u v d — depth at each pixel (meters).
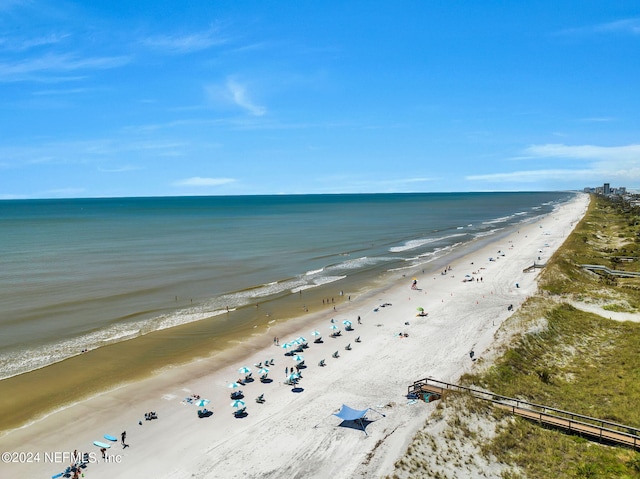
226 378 39.00
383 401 34.25
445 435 28.66
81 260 90.12
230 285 71.94
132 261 89.94
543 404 33.16
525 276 75.81
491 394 33.03
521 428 29.55
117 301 61.38
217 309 58.97
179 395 35.81
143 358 42.88
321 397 35.41
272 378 39.09
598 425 29.80
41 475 25.84
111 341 46.97
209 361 42.50
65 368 40.19
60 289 66.75
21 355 42.81
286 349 45.50
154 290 67.56
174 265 86.62
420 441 28.00
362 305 61.62
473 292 67.19
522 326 47.84
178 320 54.31
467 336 47.81
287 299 64.44
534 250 101.88
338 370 40.59
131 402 34.50
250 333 50.38
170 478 25.75
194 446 28.91
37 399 34.59
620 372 38.44
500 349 42.12
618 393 34.69
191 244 114.50
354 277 78.62
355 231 149.62
